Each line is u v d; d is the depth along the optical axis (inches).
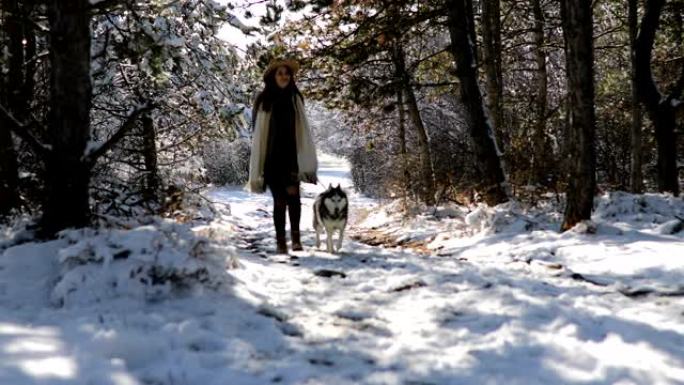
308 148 284.8
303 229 484.7
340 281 200.5
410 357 115.0
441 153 820.0
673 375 106.3
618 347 121.4
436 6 490.3
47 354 99.9
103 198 337.1
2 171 260.7
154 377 98.9
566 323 137.3
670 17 526.3
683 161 764.0
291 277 203.3
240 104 488.7
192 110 481.4
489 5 531.8
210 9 465.7
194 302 147.3
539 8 601.0
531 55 850.8
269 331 130.6
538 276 212.1
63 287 139.8
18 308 135.3
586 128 308.5
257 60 503.2
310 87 584.1
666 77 621.6
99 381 92.1
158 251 153.6
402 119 711.1
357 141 1184.2
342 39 518.0
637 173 469.1
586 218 312.5
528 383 101.3
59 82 181.5
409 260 252.2
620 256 238.2
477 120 441.1
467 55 441.4
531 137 505.7
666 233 289.3
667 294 174.9
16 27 269.9
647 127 705.0
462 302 163.3
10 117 176.1
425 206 548.1
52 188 183.0
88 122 187.9
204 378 99.8
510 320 142.8
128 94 438.3
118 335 110.3
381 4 499.8
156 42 335.9
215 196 1007.0
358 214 737.0
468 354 117.8
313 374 103.4
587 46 305.7
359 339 128.6
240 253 265.3
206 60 471.2
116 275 145.7
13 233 184.9
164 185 441.4
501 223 354.0
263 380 100.1
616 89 674.8
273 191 281.0
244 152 1289.4
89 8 182.9
